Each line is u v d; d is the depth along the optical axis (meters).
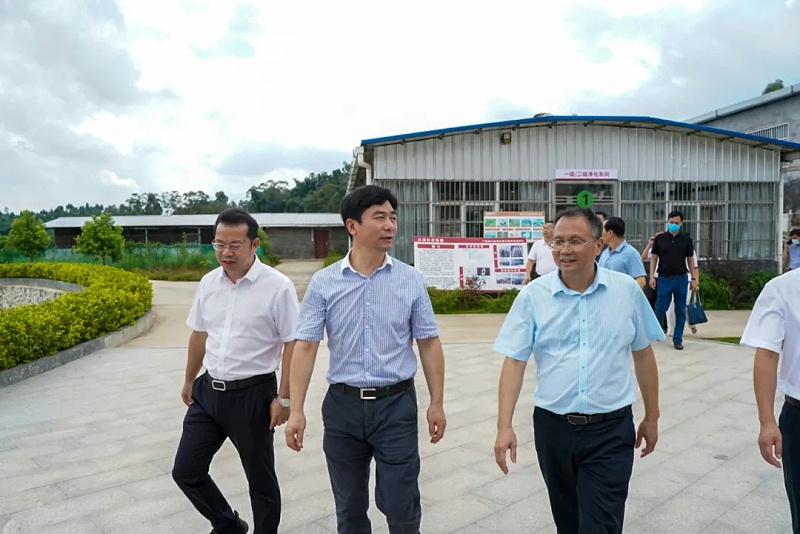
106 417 5.25
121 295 9.61
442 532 3.16
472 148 12.57
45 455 4.34
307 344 2.55
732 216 13.25
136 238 36.81
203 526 3.28
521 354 2.49
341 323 2.51
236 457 4.30
